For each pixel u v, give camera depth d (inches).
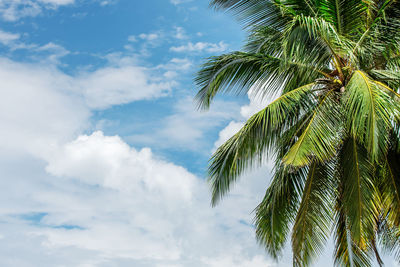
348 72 412.2
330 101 403.9
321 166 430.0
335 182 419.2
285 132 429.7
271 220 461.4
